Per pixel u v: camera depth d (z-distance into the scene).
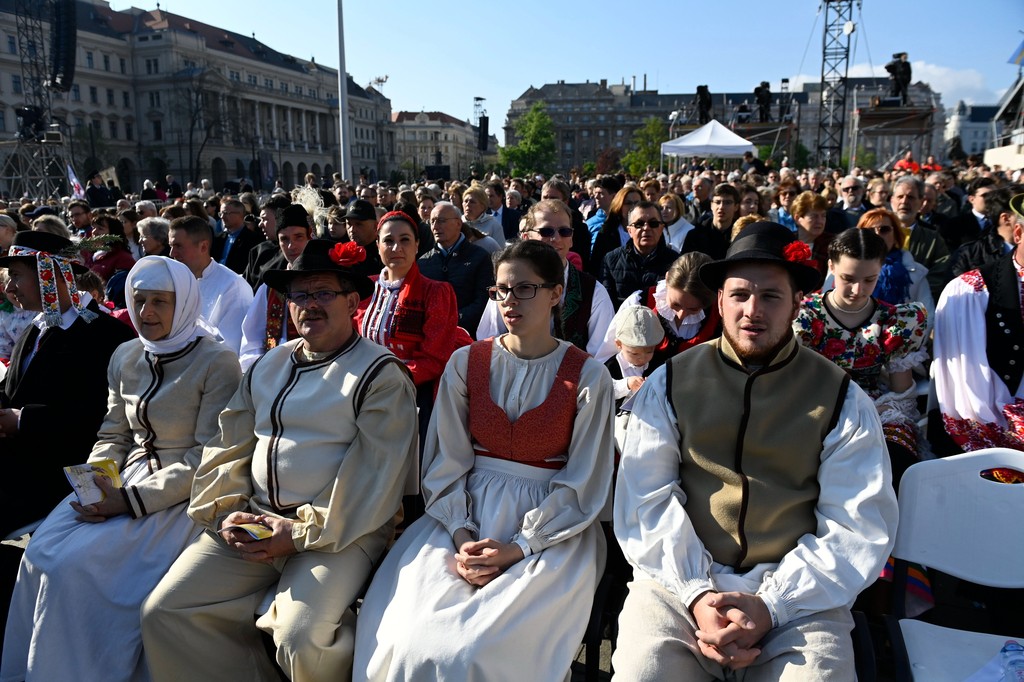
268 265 5.94
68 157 26.12
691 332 3.33
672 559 2.17
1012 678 1.94
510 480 2.55
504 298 2.53
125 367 3.03
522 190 14.29
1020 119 17.52
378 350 2.71
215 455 2.71
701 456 2.32
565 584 2.30
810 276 2.19
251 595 2.53
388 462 2.55
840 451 2.18
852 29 26.08
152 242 6.35
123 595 2.61
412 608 2.18
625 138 116.75
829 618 2.05
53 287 3.28
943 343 3.24
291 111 83.88
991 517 2.23
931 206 7.25
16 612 2.69
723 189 6.38
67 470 2.66
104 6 70.75
